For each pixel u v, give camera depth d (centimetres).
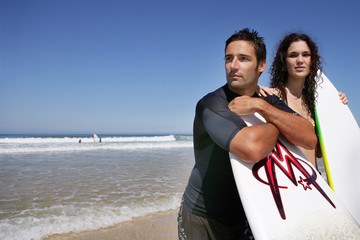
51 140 2439
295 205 163
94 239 362
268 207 154
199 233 173
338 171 267
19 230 374
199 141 174
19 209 458
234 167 159
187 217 179
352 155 278
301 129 173
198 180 175
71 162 1036
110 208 473
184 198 187
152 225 412
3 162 1009
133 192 582
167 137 3400
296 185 176
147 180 709
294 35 274
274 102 204
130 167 928
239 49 172
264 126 162
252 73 176
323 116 290
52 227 388
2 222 399
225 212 170
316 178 196
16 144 1931
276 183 169
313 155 272
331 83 321
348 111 307
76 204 491
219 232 171
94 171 834
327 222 164
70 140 2552
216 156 166
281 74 288
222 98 177
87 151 1546
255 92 207
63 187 616
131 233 383
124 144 2184
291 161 193
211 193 168
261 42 177
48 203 494
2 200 506
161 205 501
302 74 271
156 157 1272
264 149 153
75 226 395
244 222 178
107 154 1385
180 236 186
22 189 591
